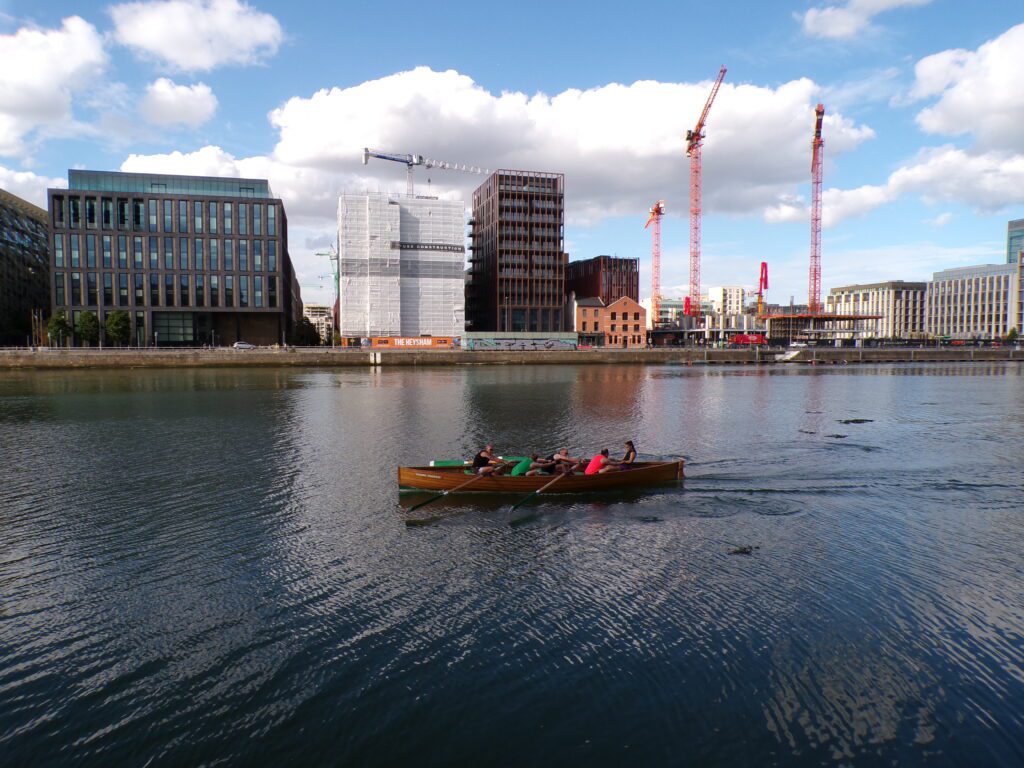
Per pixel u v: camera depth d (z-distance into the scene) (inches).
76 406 2122.3
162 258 5206.7
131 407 2095.2
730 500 925.8
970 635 526.6
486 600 592.4
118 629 540.1
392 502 922.1
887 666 482.3
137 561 690.8
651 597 597.3
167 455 1273.4
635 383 3221.0
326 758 389.1
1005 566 671.1
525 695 447.8
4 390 2709.2
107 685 460.1
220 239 5315.0
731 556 701.3
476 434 1535.4
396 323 6131.9
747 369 4783.5
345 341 6053.2
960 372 4421.8
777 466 1155.9
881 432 1581.0
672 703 438.9
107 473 1110.4
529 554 709.3
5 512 872.9
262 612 569.6
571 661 490.0
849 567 668.7
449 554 709.3
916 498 940.0
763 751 392.8
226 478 1072.8
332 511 876.0
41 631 537.3
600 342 6727.4
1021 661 488.4
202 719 423.5
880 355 6318.9
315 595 603.2
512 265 6619.1
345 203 6008.9
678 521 828.0
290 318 7263.8
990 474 1096.2
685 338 7544.3
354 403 2224.4
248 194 5521.7
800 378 3693.4
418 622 551.5
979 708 432.1
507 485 957.8
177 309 5231.3
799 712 429.1
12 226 6102.4
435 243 6333.7
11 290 5999.0
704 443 1416.1
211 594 606.9
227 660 492.1
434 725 417.4
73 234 5049.2
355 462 1206.3
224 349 4675.2
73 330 4938.5
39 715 427.2
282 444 1398.9
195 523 822.5
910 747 395.9
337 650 506.3
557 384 3129.9
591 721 421.1
